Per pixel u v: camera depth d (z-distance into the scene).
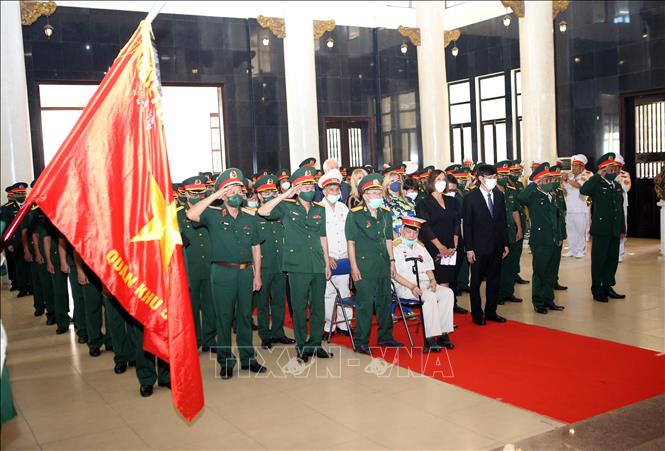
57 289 7.98
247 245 5.79
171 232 2.56
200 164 18.58
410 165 10.03
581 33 15.19
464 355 6.09
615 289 8.90
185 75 15.34
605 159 8.04
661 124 14.02
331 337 7.05
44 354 7.02
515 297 8.55
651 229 14.33
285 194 5.82
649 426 4.25
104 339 6.99
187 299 2.55
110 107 2.58
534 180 7.69
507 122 17.11
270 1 16.22
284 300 6.94
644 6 13.95
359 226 6.22
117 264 2.54
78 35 14.10
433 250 7.36
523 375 5.41
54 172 2.52
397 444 4.13
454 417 4.55
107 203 2.55
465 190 9.88
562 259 11.87
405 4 18.02
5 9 11.22
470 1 17.73
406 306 6.96
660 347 6.09
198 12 15.44
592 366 5.57
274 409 4.91
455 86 18.50
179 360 2.50
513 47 16.69
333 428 4.46
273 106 16.31
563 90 15.67
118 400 5.34
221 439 4.37
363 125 17.55
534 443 4.05
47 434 4.62
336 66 17.02
